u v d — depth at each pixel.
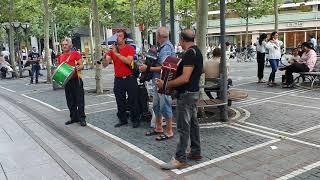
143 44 30.80
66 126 8.23
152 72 6.78
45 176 5.35
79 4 18.91
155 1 32.34
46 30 18.16
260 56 13.48
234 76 16.77
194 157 5.54
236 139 6.51
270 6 31.98
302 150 5.82
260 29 44.91
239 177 4.90
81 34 48.47
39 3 23.17
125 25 34.84
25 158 6.16
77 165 5.73
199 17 7.91
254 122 7.64
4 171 5.60
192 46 5.15
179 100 5.16
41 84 17.81
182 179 4.93
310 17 41.22
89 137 7.22
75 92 8.22
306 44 12.27
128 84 7.57
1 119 9.34
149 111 8.08
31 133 7.77
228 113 8.38
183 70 5.02
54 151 6.47
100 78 12.85
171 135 6.75
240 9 32.44
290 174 4.92
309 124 7.32
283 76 12.52
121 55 7.35
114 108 10.00
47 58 18.25
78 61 8.09
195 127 5.44
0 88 17.22
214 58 8.80
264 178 4.83
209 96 9.35
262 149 5.94
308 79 13.66
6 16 23.36
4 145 6.94
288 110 8.66
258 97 10.55
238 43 46.94
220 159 5.56
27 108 10.83
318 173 4.92
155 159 5.73
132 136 7.06
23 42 41.97
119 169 5.45
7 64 23.44
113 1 26.34
